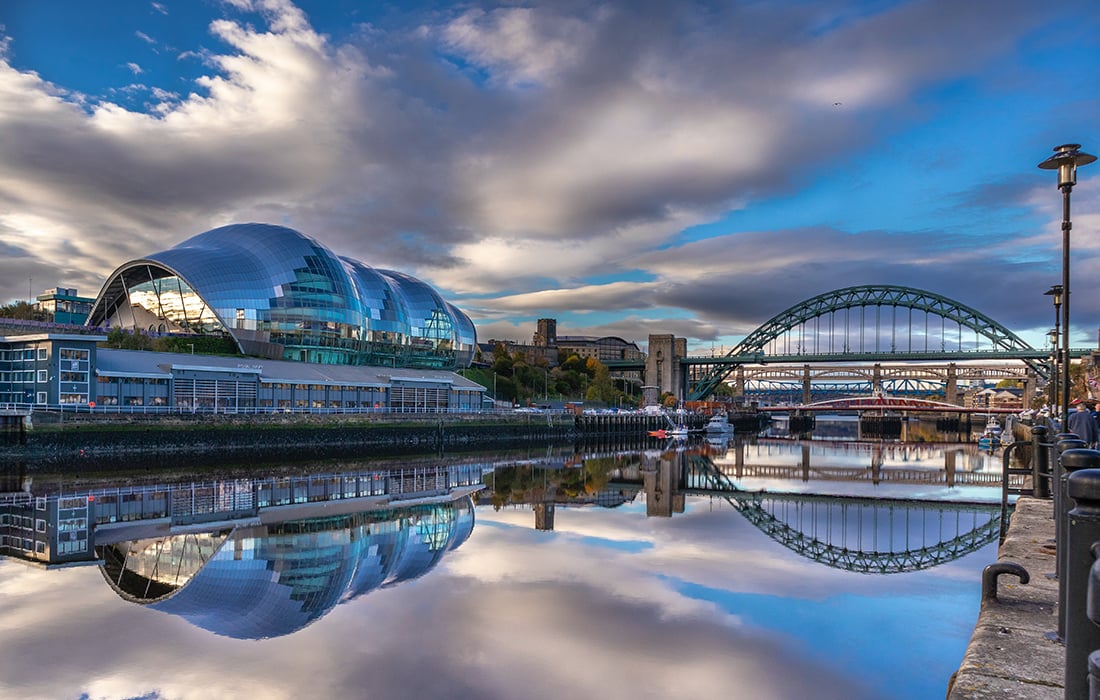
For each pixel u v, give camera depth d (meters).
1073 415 25.52
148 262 131.38
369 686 18.19
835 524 48.94
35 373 82.94
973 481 81.56
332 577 29.39
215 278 129.00
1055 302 45.34
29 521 42.19
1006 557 16.55
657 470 91.31
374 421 106.12
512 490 63.41
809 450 140.50
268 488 59.56
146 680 18.45
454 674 19.12
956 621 24.25
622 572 30.72
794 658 20.55
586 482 73.56
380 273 170.50
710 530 43.12
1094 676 3.96
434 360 175.00
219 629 22.55
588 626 23.17
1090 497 6.35
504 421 133.50
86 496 52.94
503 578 29.34
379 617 23.91
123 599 25.77
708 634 22.55
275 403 107.56
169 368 93.75
